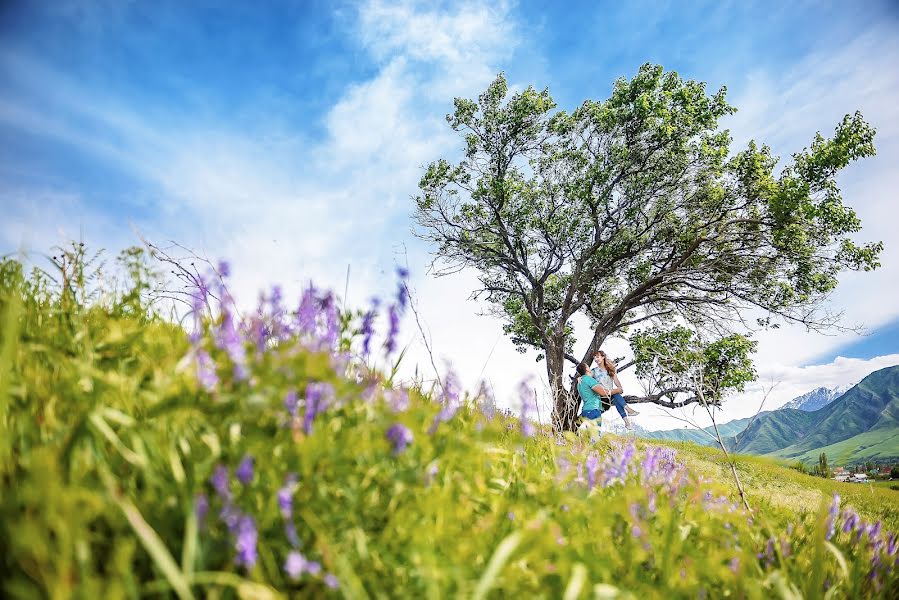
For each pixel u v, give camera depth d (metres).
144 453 1.50
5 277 2.51
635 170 20.59
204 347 1.92
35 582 1.21
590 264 22.36
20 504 1.31
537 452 3.48
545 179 22.31
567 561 1.78
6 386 1.51
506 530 2.01
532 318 22.86
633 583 1.96
